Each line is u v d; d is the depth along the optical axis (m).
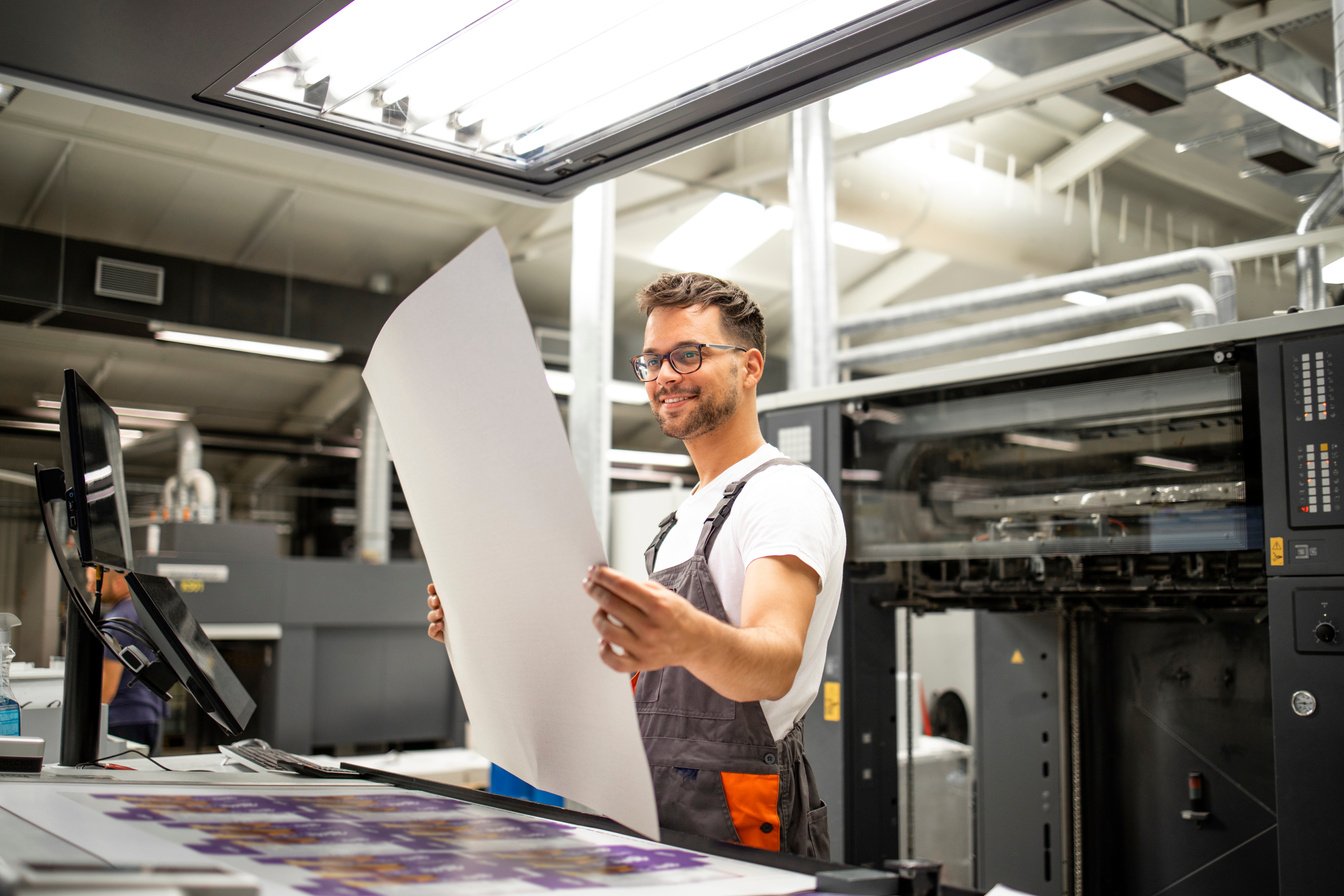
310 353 6.89
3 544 9.97
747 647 0.92
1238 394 1.95
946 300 3.15
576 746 0.98
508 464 0.90
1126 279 2.87
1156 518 2.07
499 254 0.84
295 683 5.41
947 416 2.41
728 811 1.16
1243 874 2.24
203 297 6.48
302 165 6.27
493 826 1.03
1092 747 2.50
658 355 1.31
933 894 0.82
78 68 1.17
